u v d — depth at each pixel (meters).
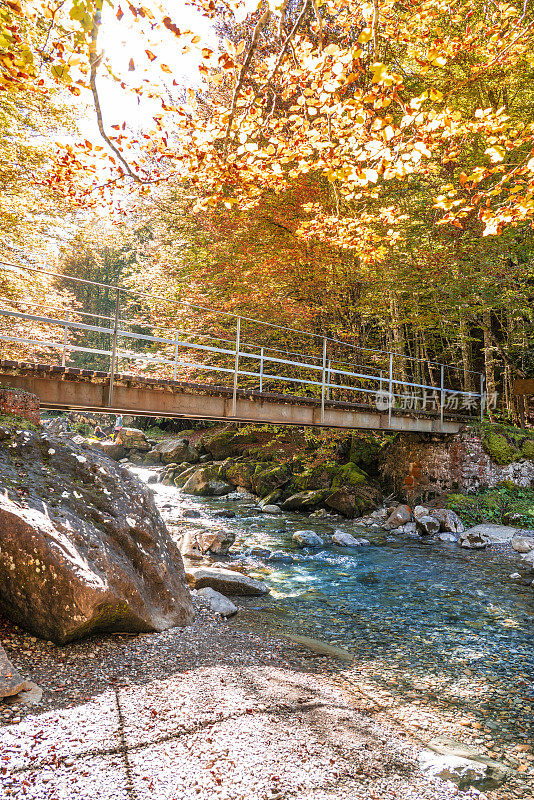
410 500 16.95
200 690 4.64
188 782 3.36
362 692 5.23
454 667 5.99
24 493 5.39
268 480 18.98
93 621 5.18
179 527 13.16
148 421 39.00
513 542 12.48
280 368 19.78
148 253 22.25
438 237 15.38
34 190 12.88
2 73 3.46
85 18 2.91
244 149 5.33
